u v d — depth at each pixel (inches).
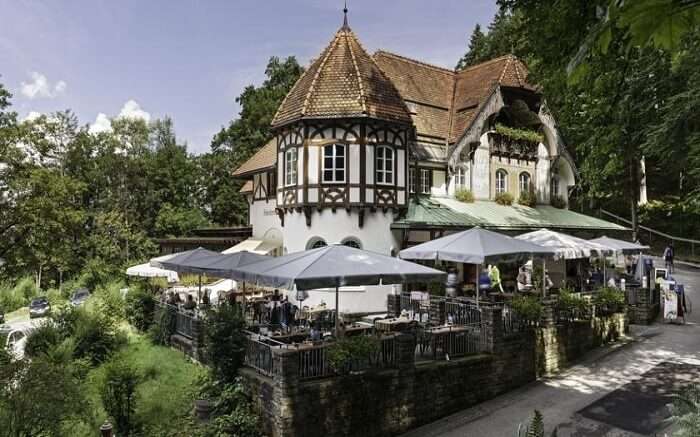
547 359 607.8
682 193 1578.5
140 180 2143.2
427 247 637.3
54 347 639.1
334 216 862.5
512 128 1134.4
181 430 439.2
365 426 447.5
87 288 1467.8
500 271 979.9
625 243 864.3
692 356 649.0
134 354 685.9
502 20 1760.6
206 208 2335.1
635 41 85.0
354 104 858.8
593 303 718.5
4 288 1494.8
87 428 431.8
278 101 1843.0
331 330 573.3
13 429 349.4
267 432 431.5
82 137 1945.1
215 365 509.0
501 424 468.1
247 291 970.7
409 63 1169.4
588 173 821.2
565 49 379.6
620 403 498.0
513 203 1138.7
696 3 79.0
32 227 1157.1
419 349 553.0
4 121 1188.5
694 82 561.0
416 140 996.6
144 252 1937.7
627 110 633.0
